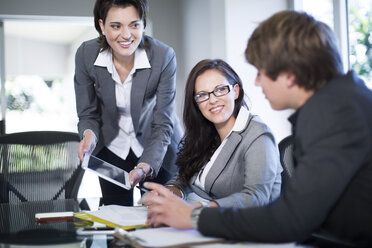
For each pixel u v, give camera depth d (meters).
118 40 1.98
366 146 0.93
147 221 1.35
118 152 2.42
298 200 0.93
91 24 5.39
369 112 0.96
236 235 0.98
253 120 1.69
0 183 2.16
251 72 3.90
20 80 10.20
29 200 2.18
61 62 10.80
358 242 0.97
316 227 0.95
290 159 1.94
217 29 4.08
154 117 2.31
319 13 3.50
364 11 2.98
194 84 1.73
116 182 1.61
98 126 2.32
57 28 9.07
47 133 2.27
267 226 0.95
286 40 0.99
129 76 2.22
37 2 4.99
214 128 1.80
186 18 5.10
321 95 0.97
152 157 2.18
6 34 9.65
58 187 2.21
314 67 0.99
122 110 2.34
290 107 1.08
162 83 2.28
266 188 1.55
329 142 0.92
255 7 3.90
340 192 0.93
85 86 2.29
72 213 1.54
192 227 1.06
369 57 2.95
